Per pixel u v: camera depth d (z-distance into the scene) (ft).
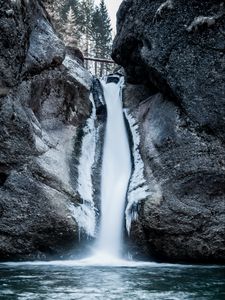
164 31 62.34
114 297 31.65
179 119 59.62
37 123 60.29
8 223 53.62
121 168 64.44
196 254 53.78
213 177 54.95
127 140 68.23
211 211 54.13
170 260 54.95
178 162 56.75
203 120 57.36
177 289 35.04
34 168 55.31
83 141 66.44
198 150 56.39
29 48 61.00
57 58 65.26
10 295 31.86
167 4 61.77
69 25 140.26
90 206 58.75
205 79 58.18
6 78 55.42
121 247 55.93
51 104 65.26
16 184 54.29
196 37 59.26
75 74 72.43
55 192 55.21
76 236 54.08
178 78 60.13
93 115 72.38
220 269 48.32
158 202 54.44
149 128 64.90
